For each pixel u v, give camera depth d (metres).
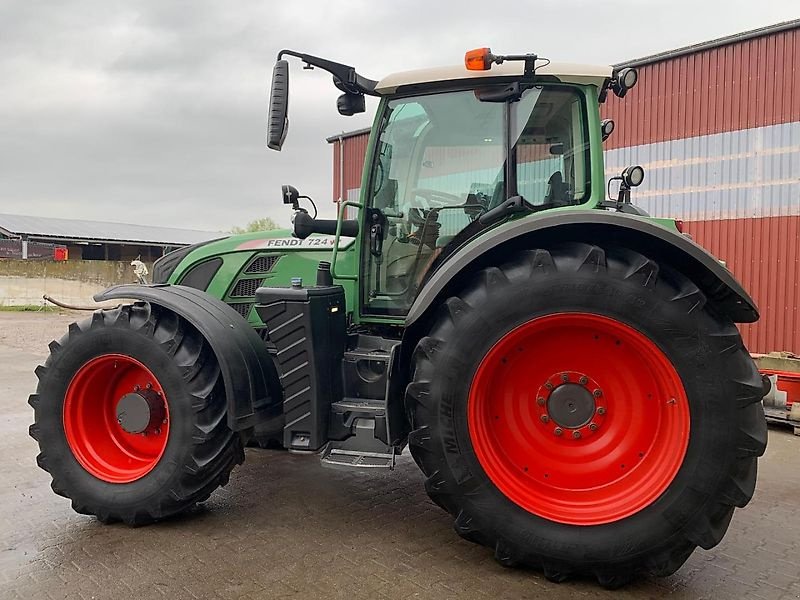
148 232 35.72
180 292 3.34
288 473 4.14
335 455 3.00
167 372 3.12
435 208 3.31
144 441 3.35
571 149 3.16
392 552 2.91
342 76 3.17
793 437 5.36
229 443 3.18
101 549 2.93
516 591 2.55
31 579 2.63
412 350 3.01
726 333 2.47
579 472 2.71
